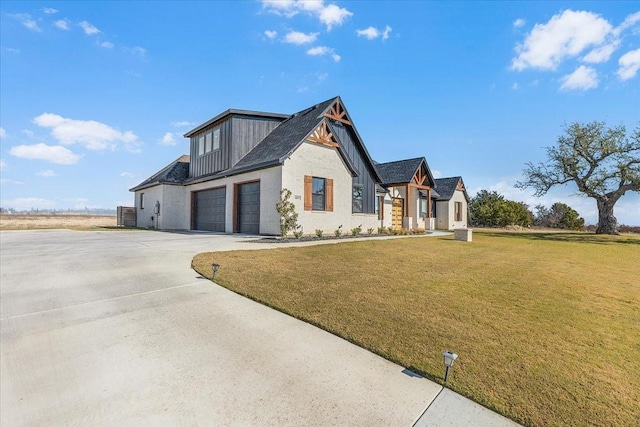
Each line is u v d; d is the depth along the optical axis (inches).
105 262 290.5
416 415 96.3
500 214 1300.4
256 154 626.5
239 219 622.8
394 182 845.8
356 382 112.5
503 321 171.5
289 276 246.1
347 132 677.3
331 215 591.8
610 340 154.5
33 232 666.2
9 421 92.0
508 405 101.5
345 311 177.3
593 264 382.0
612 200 907.4
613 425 93.9
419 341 143.9
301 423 91.2
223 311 176.7
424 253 389.4
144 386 107.9
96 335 146.0
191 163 823.7
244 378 113.2
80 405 98.6
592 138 877.2
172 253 335.9
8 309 177.0
